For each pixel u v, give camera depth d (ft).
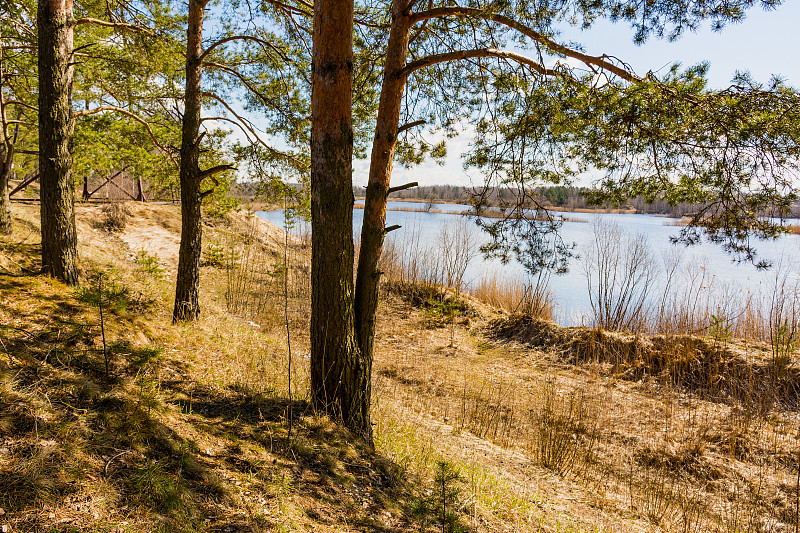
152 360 15.06
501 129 18.71
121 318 16.74
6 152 26.30
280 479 10.79
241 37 21.20
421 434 18.60
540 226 18.31
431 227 89.04
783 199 13.92
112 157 33.86
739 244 14.61
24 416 9.15
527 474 17.95
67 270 18.02
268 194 25.82
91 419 10.05
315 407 15.28
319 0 13.57
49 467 8.09
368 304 15.99
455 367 31.30
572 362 32.14
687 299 39.52
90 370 12.57
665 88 13.84
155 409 11.66
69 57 18.22
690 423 23.39
